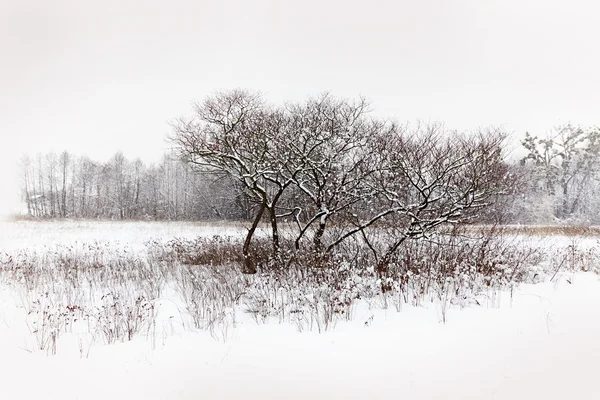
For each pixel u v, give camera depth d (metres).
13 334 5.54
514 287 6.82
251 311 6.42
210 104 9.52
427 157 8.72
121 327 5.68
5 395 3.78
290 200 11.84
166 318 6.31
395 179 9.03
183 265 10.60
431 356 4.35
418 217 8.84
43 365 4.46
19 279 8.82
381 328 5.39
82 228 20.28
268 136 9.62
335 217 9.95
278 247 9.66
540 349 4.21
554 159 35.50
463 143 8.74
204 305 6.76
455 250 8.74
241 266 9.88
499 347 4.38
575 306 5.35
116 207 45.72
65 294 7.79
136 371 4.26
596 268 8.51
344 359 4.43
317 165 9.34
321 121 9.82
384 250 9.42
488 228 9.52
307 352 4.67
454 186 8.52
